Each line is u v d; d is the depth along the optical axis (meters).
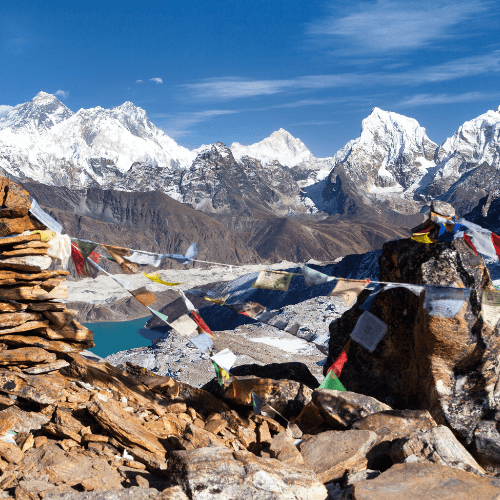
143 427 6.64
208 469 5.11
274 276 7.17
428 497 4.88
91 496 4.90
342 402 7.45
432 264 8.00
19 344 7.11
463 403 7.54
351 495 5.17
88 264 7.02
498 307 7.61
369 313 8.47
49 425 6.41
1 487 5.32
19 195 6.86
